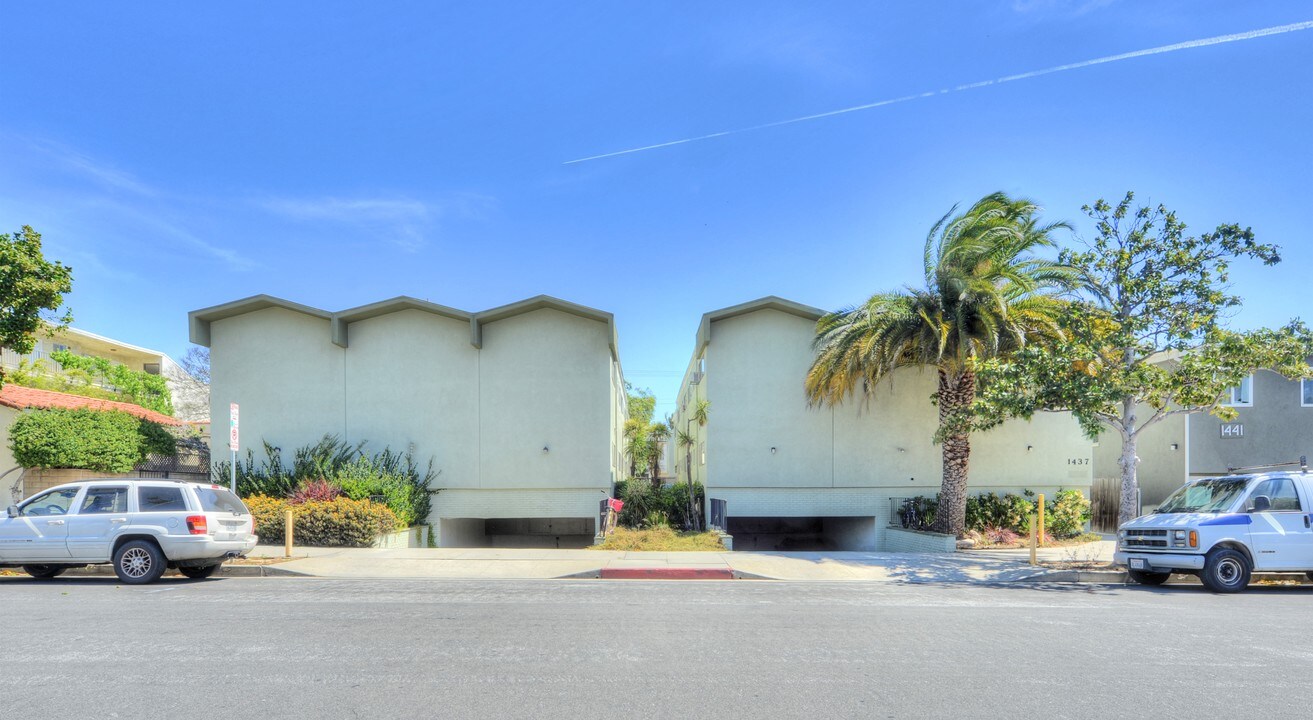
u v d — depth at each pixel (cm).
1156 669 661
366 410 2162
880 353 1847
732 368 2155
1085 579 1319
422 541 2081
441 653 702
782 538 2608
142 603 972
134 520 1170
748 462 2130
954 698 573
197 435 2486
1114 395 1360
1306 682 622
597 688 593
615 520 2041
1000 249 1798
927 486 2144
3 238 1636
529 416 2139
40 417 1841
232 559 1384
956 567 1417
